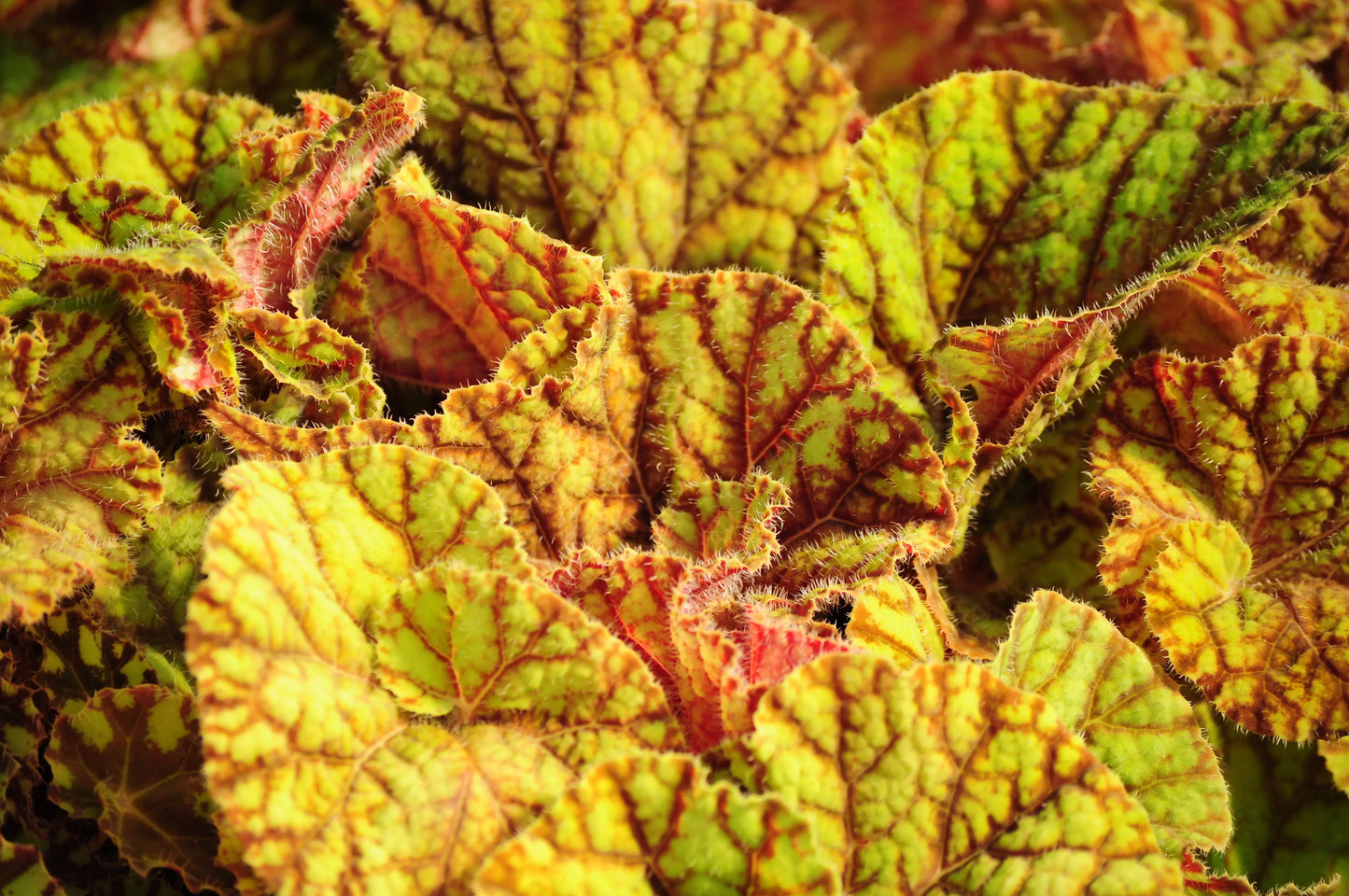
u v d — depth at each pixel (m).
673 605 0.76
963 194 0.84
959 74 0.84
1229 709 0.80
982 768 0.75
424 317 0.81
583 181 0.83
